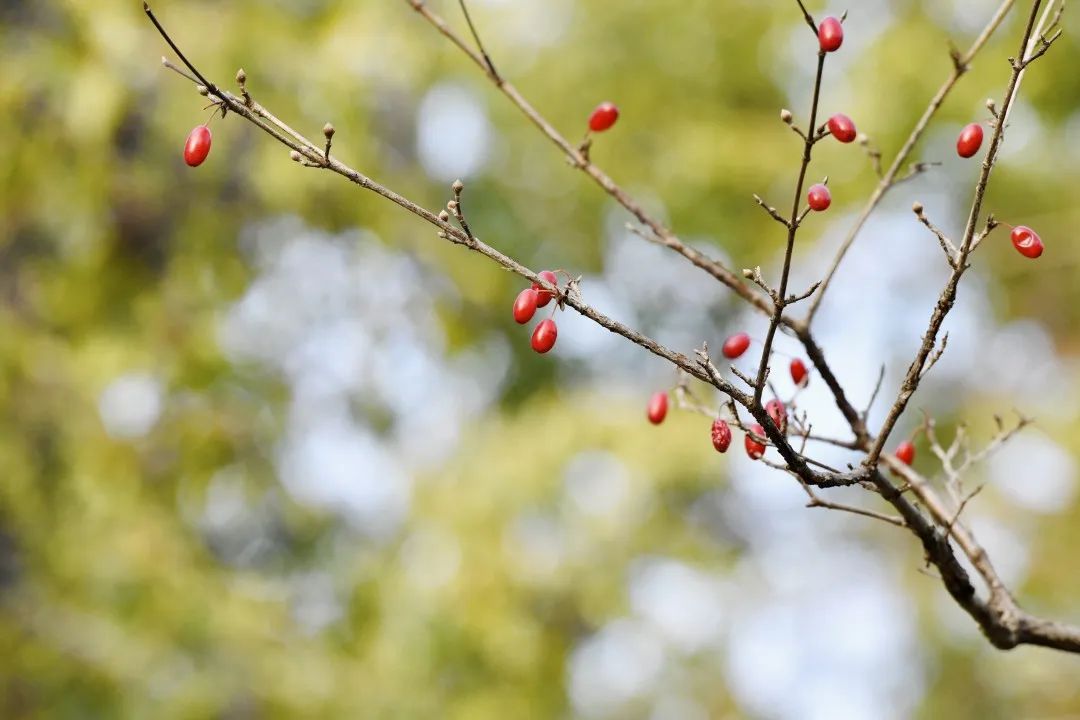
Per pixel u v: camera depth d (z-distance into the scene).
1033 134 8.99
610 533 8.73
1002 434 3.29
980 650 10.89
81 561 7.20
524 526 8.77
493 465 8.87
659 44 9.73
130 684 7.08
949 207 9.58
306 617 8.40
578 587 8.66
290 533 9.46
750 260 9.62
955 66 3.18
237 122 6.41
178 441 7.57
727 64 9.68
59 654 7.05
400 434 9.83
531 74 9.93
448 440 9.51
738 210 9.50
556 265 10.66
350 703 7.57
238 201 7.25
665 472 8.96
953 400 10.23
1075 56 8.23
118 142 6.59
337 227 7.43
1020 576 9.98
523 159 10.29
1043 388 10.01
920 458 10.21
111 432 7.22
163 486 7.66
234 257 7.32
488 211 10.27
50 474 7.29
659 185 9.59
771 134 9.29
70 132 6.26
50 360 7.00
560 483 8.83
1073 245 9.12
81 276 6.83
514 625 8.09
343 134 6.64
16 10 6.36
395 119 8.86
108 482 7.23
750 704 11.27
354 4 6.62
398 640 7.97
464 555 8.29
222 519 9.08
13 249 7.02
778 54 9.59
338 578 8.77
